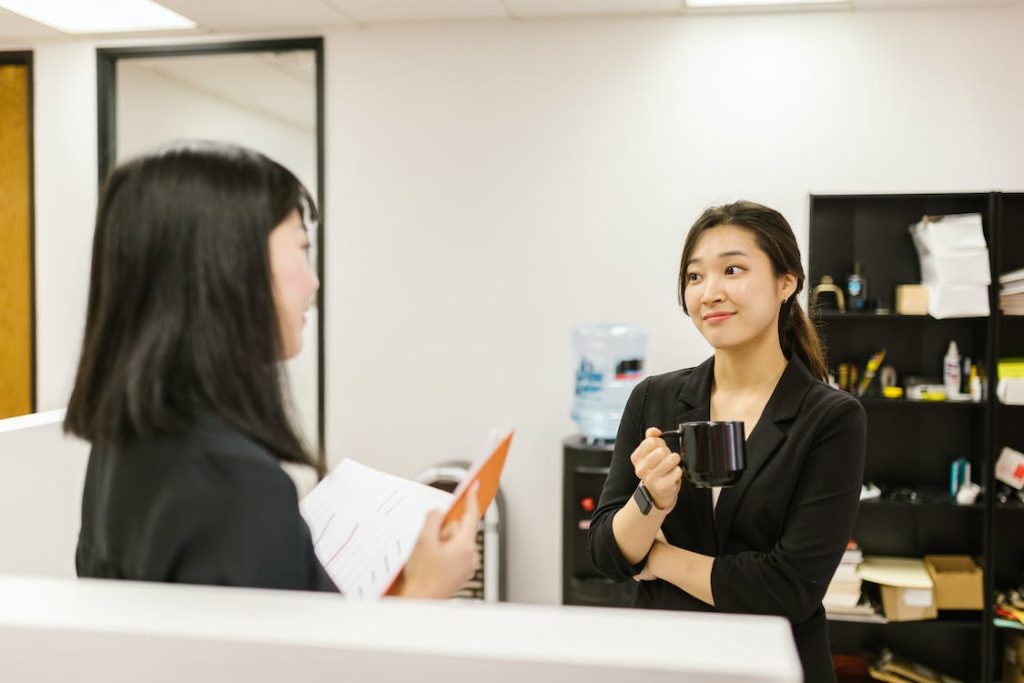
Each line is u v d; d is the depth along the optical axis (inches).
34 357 147.9
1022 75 122.5
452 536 32.8
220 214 30.6
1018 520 118.0
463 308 137.6
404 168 137.8
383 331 139.8
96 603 21.7
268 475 29.0
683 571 51.7
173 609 21.3
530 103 134.0
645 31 130.5
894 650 120.8
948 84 124.0
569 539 122.3
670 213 131.5
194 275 30.2
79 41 144.3
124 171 31.7
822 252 123.0
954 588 111.7
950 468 119.6
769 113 128.2
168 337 29.8
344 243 140.1
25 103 147.3
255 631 19.9
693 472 48.9
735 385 55.9
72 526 66.9
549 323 135.4
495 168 135.5
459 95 135.7
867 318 120.6
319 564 32.0
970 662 118.6
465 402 138.3
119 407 29.7
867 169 126.3
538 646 18.9
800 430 52.1
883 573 113.4
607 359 133.3
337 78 138.3
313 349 145.1
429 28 135.6
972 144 124.0
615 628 20.0
